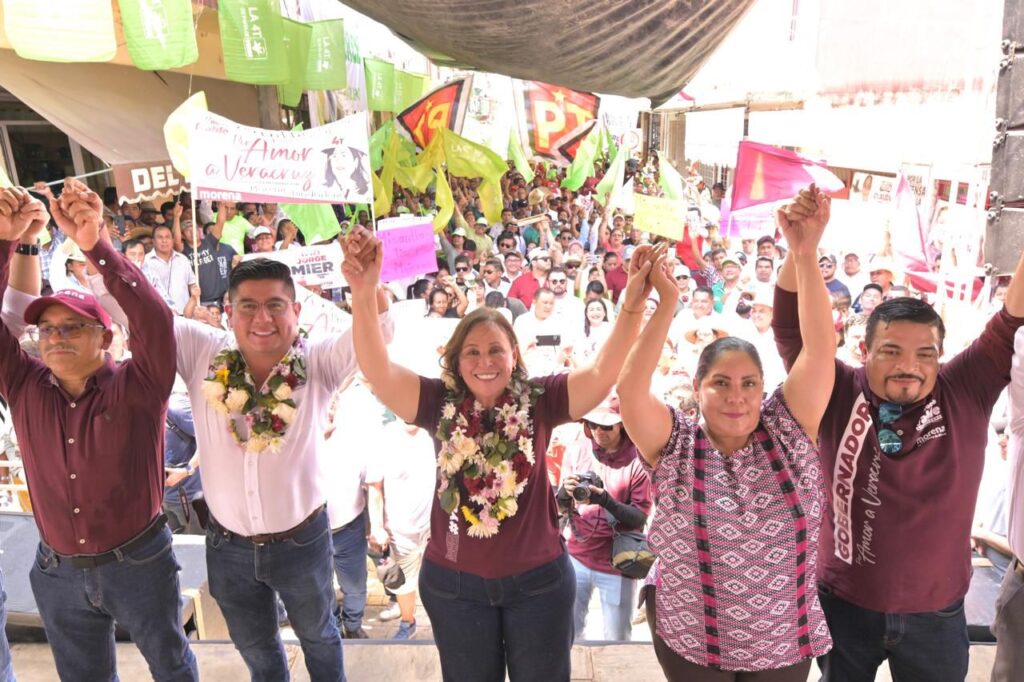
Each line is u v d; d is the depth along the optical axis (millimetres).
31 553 3922
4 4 4340
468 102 10703
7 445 5121
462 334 2477
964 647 2459
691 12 2893
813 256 2248
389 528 4617
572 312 7309
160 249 7691
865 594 2428
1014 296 2326
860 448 2404
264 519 2654
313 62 7914
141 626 2658
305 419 2695
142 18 5242
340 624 4484
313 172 4711
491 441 2391
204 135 4559
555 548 2480
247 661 2877
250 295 2641
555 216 14586
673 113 18000
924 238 6719
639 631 4695
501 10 2926
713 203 14680
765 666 2215
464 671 2498
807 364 2246
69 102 8297
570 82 3436
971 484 2367
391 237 5531
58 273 4449
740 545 2174
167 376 2555
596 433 3785
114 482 2521
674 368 5828
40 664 3381
